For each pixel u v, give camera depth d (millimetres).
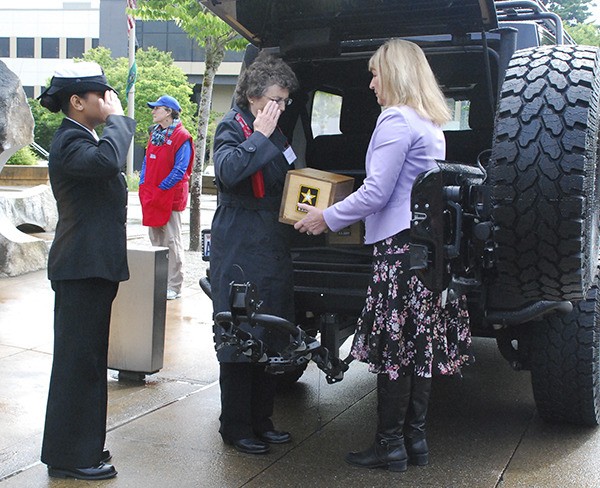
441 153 3502
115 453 3789
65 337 3439
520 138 3123
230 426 3844
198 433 4082
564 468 3652
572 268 3152
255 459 3740
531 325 4008
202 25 9695
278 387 4938
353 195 3373
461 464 3699
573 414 4094
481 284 3484
